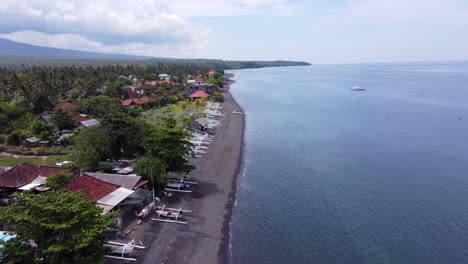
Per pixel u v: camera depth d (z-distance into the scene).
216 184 51.28
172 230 37.72
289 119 103.12
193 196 46.56
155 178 45.16
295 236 37.59
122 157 54.94
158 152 47.19
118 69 190.38
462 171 57.31
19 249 23.38
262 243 36.19
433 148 71.25
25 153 61.44
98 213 26.75
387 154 66.94
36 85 97.81
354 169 58.41
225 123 94.75
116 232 35.03
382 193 48.66
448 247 35.62
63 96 113.50
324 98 153.75
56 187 41.00
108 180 42.66
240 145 72.88
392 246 35.78
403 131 86.88
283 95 164.75
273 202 45.81
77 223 24.67
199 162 60.47
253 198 46.94
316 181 53.09
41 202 24.83
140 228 37.50
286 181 53.16
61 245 23.06
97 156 48.88
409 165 60.44
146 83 149.75
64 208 24.30
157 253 33.44
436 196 47.62
